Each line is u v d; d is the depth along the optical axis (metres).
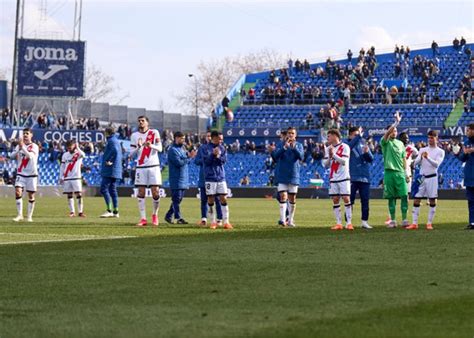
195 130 92.69
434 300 9.06
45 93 62.78
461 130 60.88
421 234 17.95
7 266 12.09
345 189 20.89
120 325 7.86
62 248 14.73
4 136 61.44
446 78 68.50
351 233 18.69
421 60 69.56
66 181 28.27
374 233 18.50
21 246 15.14
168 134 66.50
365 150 21.30
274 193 56.72
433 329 7.59
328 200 50.00
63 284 10.35
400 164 21.92
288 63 76.31
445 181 58.16
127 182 60.22
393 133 21.77
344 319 8.05
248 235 18.12
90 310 8.62
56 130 62.44
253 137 66.44
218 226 22.00
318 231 19.67
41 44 62.53
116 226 21.92
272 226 22.50
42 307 8.80
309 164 60.81
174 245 15.27
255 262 12.52
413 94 66.00
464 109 63.56
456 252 13.97
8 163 59.47
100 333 7.51
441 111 64.25
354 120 65.12
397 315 8.24
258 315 8.29
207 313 8.41
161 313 8.43
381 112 65.31
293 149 22.92
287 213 23.88
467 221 25.42
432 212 21.16
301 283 10.34
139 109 88.38
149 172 22.59
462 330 7.56
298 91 68.88
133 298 9.31
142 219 22.56
